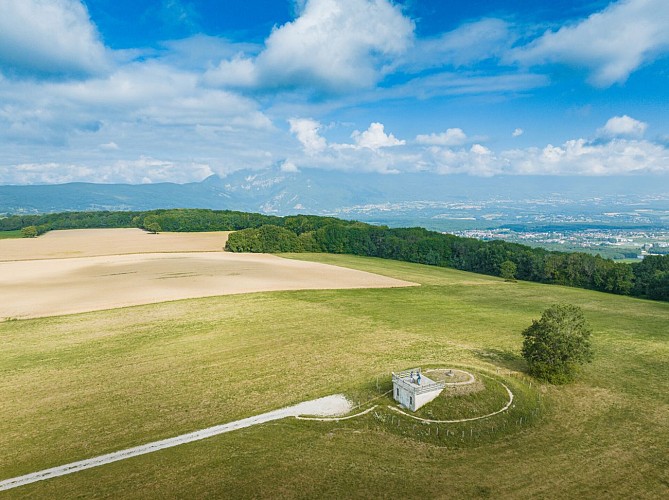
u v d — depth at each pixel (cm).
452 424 4166
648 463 3612
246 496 3228
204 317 7738
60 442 3981
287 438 4019
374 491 3278
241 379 5288
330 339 6700
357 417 4366
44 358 5925
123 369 5581
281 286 10119
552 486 3331
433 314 8225
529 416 4344
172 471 3528
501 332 7162
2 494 3281
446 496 3212
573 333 5188
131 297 8925
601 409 4547
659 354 6128
